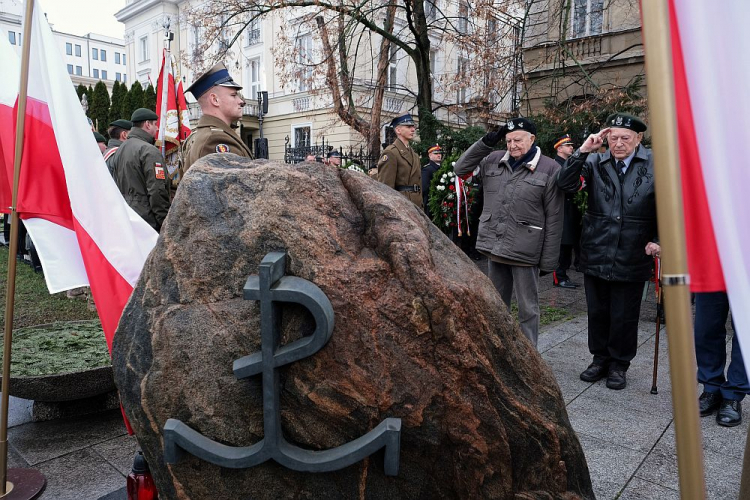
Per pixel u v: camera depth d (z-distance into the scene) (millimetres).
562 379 3926
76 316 5730
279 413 1529
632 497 2400
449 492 1599
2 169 2658
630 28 13141
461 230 8094
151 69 26156
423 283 1506
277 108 21109
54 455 2797
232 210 1626
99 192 2453
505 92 11695
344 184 1729
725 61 1058
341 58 11359
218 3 12445
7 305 2443
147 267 1709
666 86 957
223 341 1579
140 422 1646
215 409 1583
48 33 2521
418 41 11375
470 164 4000
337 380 1521
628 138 3594
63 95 2439
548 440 1599
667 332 1001
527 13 11273
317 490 1603
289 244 1561
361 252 1599
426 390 1517
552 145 10602
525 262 3756
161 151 5152
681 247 969
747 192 1068
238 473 1614
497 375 1590
